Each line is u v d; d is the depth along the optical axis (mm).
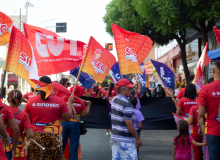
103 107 6945
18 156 3777
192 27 12328
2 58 17500
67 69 5012
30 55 3254
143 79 7367
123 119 3756
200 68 5328
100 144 7621
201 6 10195
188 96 5273
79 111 5199
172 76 6973
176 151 4660
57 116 3869
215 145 3645
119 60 5074
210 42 14859
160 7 10516
